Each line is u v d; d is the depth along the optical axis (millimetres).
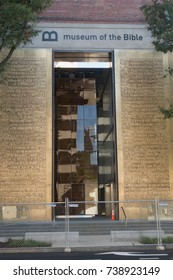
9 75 21938
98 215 27922
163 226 18500
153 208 20828
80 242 14906
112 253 12406
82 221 19469
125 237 15195
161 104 22234
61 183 29234
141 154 21719
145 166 21609
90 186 29359
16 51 22188
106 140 26719
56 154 29156
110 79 23453
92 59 23734
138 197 21203
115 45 22828
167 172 21562
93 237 16562
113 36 22922
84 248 13453
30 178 21047
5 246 13578
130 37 22953
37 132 21562
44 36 22594
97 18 23109
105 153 27594
